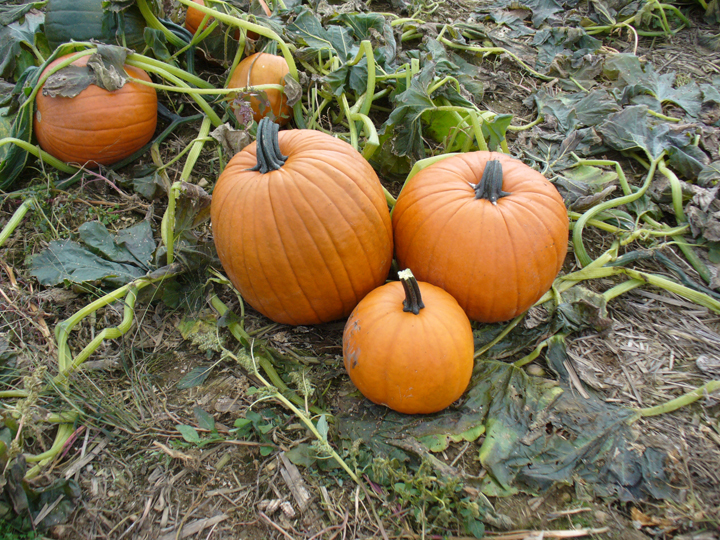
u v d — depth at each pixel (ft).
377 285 3.46
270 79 4.43
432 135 4.79
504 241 3.15
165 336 3.67
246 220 3.08
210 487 3.01
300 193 3.04
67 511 2.89
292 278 3.17
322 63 4.86
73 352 3.53
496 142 4.37
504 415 3.14
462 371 3.01
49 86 3.92
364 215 3.18
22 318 3.65
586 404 3.22
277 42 4.57
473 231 3.16
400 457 3.00
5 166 4.21
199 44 4.75
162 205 4.36
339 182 3.11
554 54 5.90
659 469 2.96
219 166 4.53
